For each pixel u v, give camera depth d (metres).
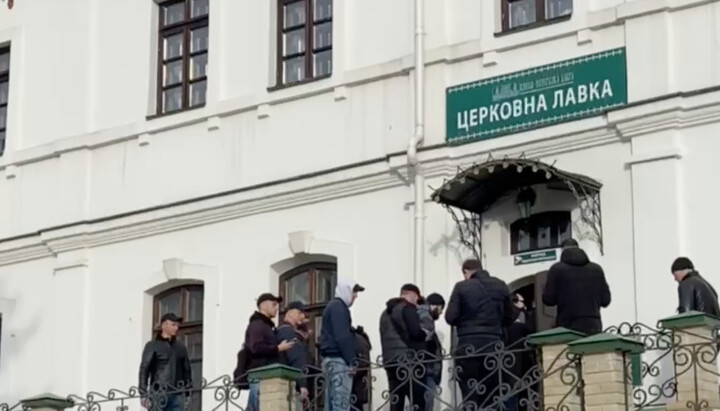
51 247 24.70
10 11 26.16
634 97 19.41
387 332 17.92
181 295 23.55
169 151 23.77
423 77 21.16
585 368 14.99
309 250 21.98
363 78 21.81
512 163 19.12
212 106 23.31
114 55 24.81
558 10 20.48
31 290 25.02
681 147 18.98
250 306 22.48
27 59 25.86
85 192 24.53
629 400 14.96
